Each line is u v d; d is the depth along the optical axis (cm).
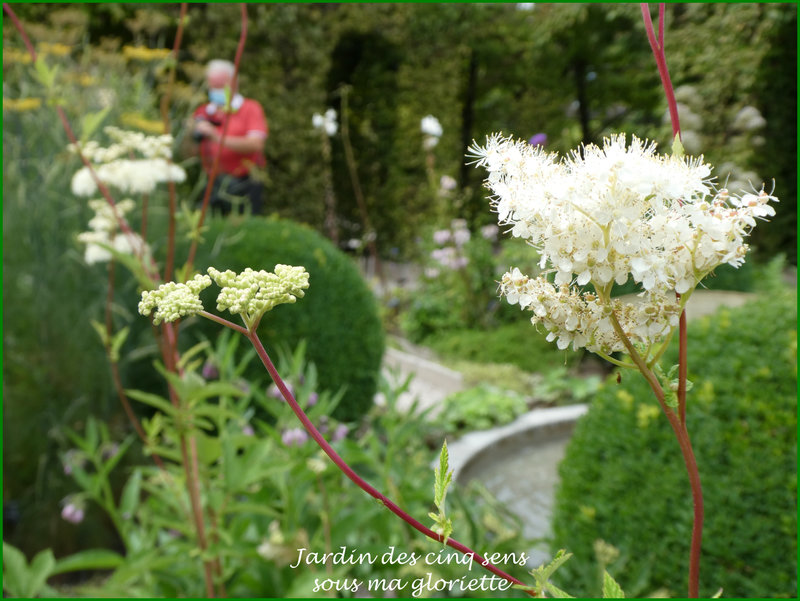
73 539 285
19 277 283
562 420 434
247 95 693
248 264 326
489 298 674
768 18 610
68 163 293
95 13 524
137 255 185
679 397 66
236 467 163
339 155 1012
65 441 278
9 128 303
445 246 716
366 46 980
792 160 705
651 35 67
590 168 59
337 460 58
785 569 159
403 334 700
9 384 278
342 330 348
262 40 698
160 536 209
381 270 786
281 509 191
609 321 65
